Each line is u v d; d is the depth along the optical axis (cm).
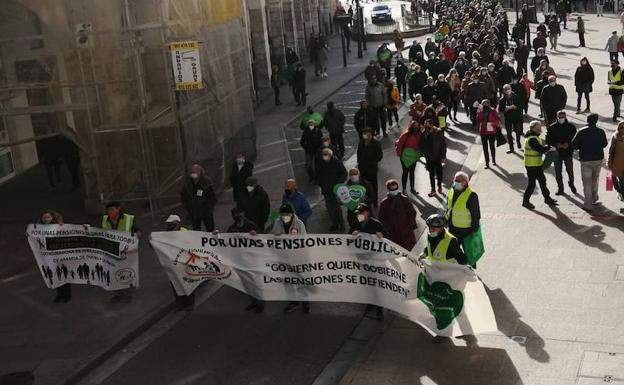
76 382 1162
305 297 1281
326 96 3528
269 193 2053
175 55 1891
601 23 5028
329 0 5972
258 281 1295
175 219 1334
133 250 1382
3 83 1900
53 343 1271
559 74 3350
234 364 1166
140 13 2019
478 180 1977
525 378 1031
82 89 1920
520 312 1220
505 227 1605
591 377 1016
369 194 1499
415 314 1190
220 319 1323
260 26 3772
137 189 1994
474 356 1105
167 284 1465
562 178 1823
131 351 1242
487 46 3312
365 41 5059
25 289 1522
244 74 2434
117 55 1923
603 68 3428
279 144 2638
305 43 5028
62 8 1859
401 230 1318
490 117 2055
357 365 1112
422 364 1099
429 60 3042
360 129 2328
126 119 1959
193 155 2039
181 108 1986
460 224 1316
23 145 2494
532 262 1409
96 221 1934
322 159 1689
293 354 1182
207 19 2194
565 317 1190
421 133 1895
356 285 1248
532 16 5359
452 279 1145
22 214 2044
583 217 1623
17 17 1886
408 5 7088
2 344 1286
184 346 1240
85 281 1412
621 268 1348
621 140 1636
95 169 1947
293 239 1258
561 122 1756
